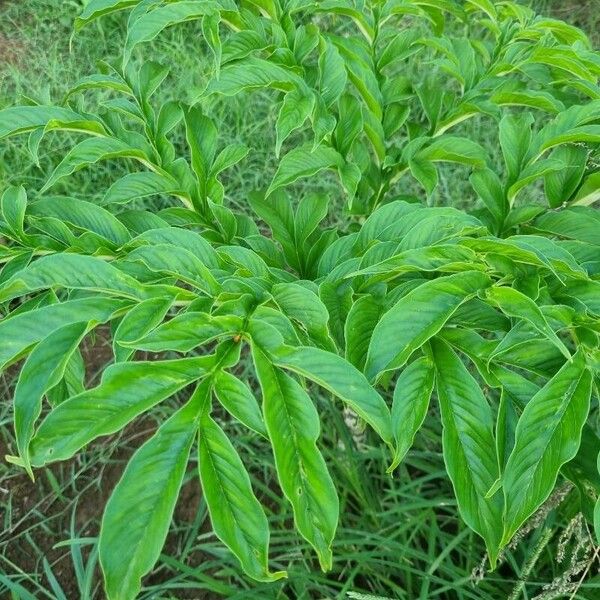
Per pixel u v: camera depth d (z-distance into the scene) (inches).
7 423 90.5
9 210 41.1
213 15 45.9
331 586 76.9
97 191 111.3
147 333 31.2
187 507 85.7
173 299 33.9
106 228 44.3
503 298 34.0
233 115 121.3
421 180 53.6
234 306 34.2
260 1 52.9
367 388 30.4
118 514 25.3
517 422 34.5
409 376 34.8
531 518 57.7
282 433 28.5
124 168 113.6
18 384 29.6
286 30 53.4
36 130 47.4
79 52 130.0
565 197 54.7
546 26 58.8
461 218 38.0
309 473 28.1
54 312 32.3
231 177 117.0
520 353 36.7
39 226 41.6
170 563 72.5
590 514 36.6
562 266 35.7
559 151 54.4
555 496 55.1
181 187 53.2
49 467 88.9
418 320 33.8
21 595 72.8
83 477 88.4
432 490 85.9
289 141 121.0
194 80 121.8
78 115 49.4
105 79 52.2
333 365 30.7
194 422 28.1
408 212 45.3
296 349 31.2
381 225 45.2
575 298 37.6
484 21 65.7
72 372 39.1
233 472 27.3
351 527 80.5
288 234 57.1
